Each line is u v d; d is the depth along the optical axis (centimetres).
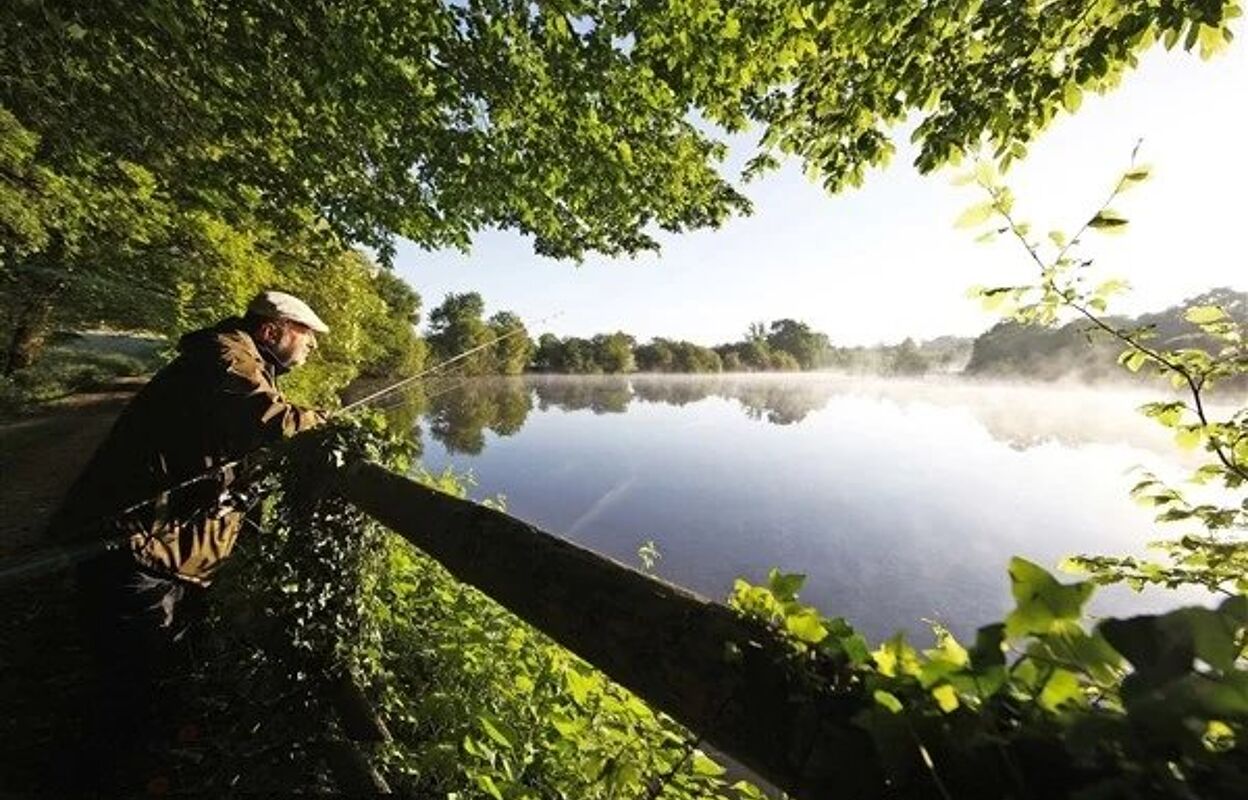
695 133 606
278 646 247
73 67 425
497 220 599
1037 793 63
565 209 648
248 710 245
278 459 259
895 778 72
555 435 3491
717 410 6075
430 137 473
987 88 340
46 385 1664
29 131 567
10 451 948
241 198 566
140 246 1180
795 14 411
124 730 234
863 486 2262
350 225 559
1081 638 64
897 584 1241
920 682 75
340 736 238
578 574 138
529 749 240
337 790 221
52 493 743
